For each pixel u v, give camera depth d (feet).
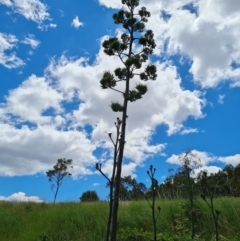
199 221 27.40
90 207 39.63
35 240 33.12
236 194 37.45
